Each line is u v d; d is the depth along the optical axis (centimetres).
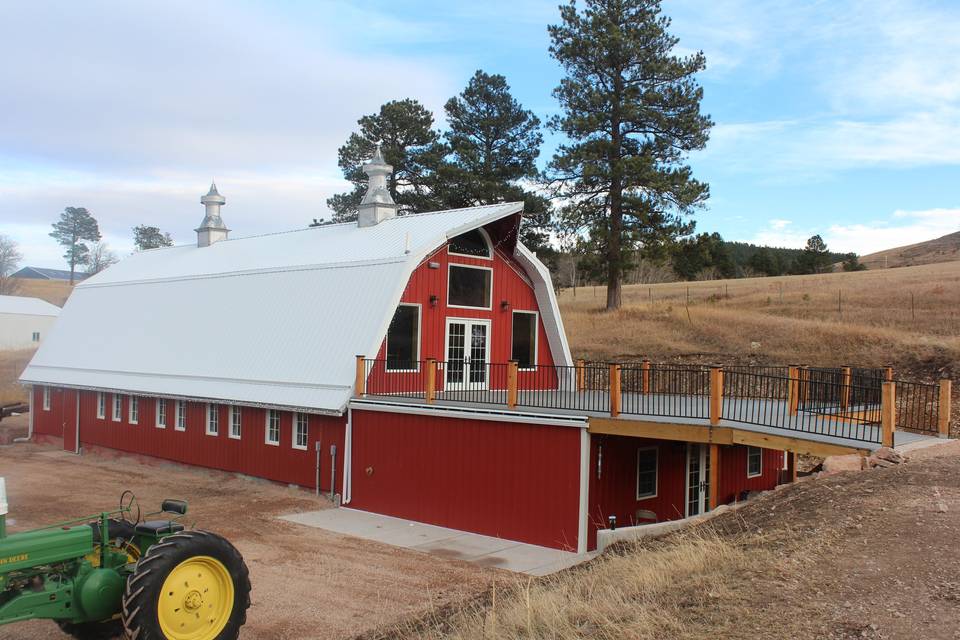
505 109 4188
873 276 5431
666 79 3550
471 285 2173
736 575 715
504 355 2248
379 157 2539
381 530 1559
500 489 1519
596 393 2023
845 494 911
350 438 1814
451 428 1614
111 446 2647
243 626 959
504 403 1686
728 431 1301
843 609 595
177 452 2355
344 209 4416
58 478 2208
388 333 1948
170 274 2861
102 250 12719
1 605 725
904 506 823
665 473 1673
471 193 4012
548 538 1437
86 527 789
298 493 1936
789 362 2756
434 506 1625
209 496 1914
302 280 2239
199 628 766
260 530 1524
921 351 2600
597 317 3769
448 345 2098
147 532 813
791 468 2052
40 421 3039
